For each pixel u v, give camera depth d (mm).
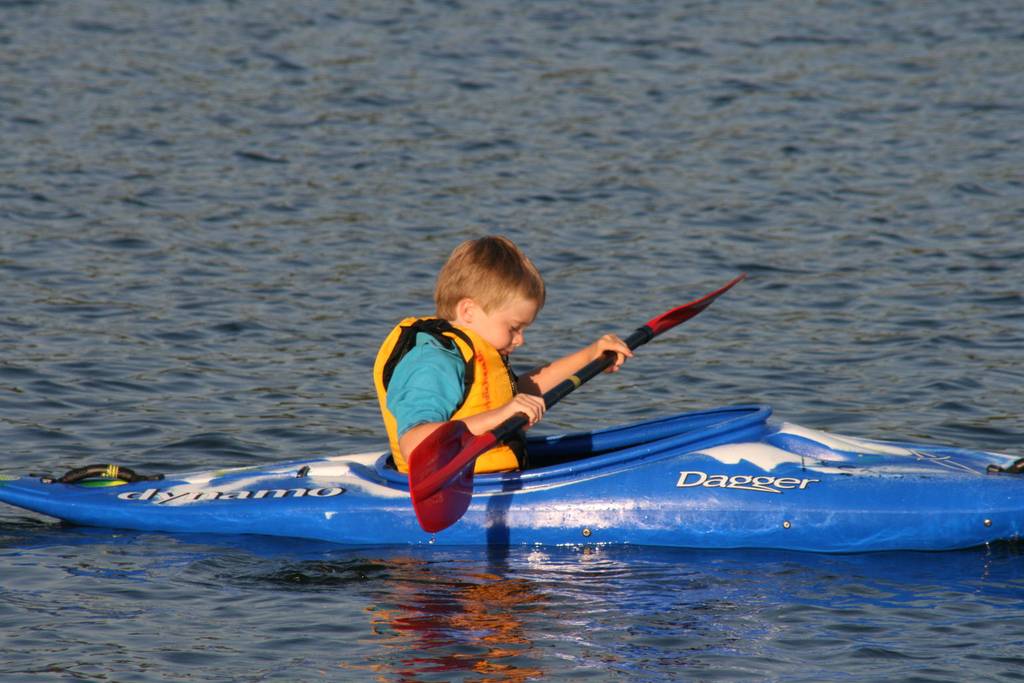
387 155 47938
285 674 14141
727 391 26484
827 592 16609
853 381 26938
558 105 55844
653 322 20719
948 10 76750
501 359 18094
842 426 24266
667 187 44281
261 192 42938
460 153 48375
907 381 26828
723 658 14570
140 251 36281
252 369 27562
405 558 17922
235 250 36750
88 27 68875
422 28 70312
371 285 33938
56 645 14812
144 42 66125
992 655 14625
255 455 22656
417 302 32656
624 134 51469
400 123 52625
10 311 30750
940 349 28906
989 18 74500
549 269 35531
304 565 17625
